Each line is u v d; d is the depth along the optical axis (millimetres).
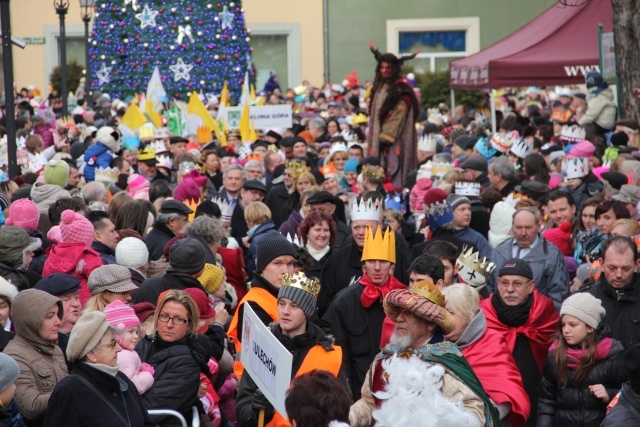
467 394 5969
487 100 34250
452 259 9156
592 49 23047
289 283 7090
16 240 8953
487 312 8656
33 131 22125
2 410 6715
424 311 6117
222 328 8547
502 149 18375
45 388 7266
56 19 44344
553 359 8031
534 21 25625
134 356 7285
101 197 13633
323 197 11547
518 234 10539
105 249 10383
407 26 44000
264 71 44688
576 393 7977
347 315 8859
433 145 19234
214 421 8148
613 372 7934
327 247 10742
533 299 8609
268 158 18359
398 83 18203
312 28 44312
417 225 14352
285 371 6555
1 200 12055
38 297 7371
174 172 18125
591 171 14547
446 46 44344
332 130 25672
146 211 11516
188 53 32906
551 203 11875
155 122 26562
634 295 8852
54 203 11477
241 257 11406
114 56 33531
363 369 8812
